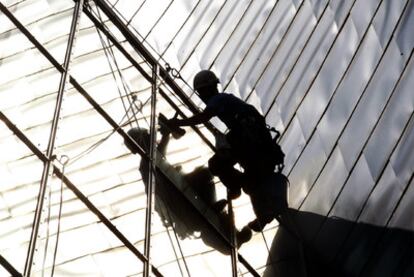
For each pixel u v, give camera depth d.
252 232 10.87
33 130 9.06
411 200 10.12
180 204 10.00
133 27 14.84
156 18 15.03
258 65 13.45
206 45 14.29
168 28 14.86
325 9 13.16
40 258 7.50
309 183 11.64
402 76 11.11
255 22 14.16
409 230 9.91
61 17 11.93
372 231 10.42
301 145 12.08
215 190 11.01
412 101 10.80
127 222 8.80
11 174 8.23
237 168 11.91
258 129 10.86
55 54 11.01
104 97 10.78
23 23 11.80
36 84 10.01
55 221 8.02
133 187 9.34
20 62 10.38
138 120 10.74
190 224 9.88
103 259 8.09
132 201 9.14
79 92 10.14
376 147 10.98
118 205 8.94
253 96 13.15
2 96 9.64
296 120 12.36
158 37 14.72
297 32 13.27
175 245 9.23
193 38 14.53
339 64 12.20
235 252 10.22
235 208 11.07
